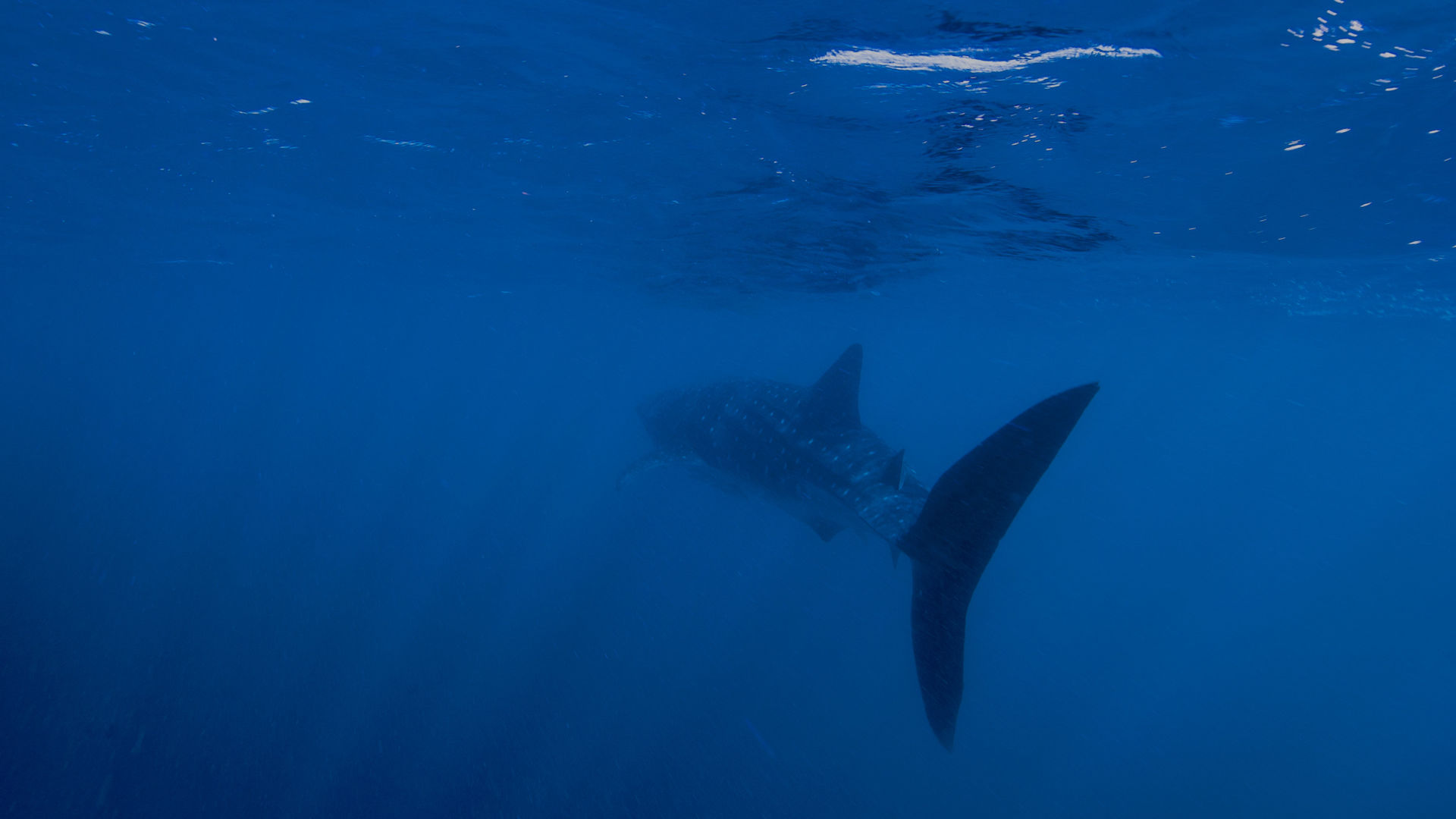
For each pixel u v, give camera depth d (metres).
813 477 7.30
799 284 21.77
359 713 13.16
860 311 28.77
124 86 10.35
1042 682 22.64
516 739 13.16
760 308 29.17
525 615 18.95
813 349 47.88
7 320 81.62
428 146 11.73
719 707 15.67
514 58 8.12
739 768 13.59
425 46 8.09
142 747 11.42
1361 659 30.73
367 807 10.99
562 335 56.38
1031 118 7.77
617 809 11.80
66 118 12.04
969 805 14.48
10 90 10.91
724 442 8.65
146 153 13.83
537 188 13.63
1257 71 6.21
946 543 5.25
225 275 34.97
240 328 75.19
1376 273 15.41
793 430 7.78
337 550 22.25
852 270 18.83
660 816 11.82
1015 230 13.15
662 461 9.61
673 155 10.73
